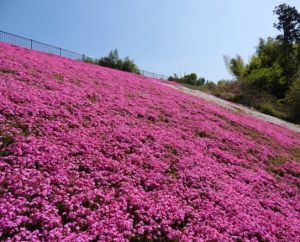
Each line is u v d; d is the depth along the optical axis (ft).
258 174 46.32
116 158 35.04
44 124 36.14
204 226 27.27
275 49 212.64
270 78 174.29
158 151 40.78
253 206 34.68
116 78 84.99
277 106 150.92
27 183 24.70
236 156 52.06
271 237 29.27
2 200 21.91
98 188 28.30
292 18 224.33
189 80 233.76
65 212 23.22
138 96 69.62
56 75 61.21
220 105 110.22
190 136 52.70
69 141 34.27
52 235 20.08
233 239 27.12
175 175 36.06
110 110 51.11
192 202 31.04
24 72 54.29
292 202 40.81
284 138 81.51
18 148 29.35
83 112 45.03
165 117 59.21
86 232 21.80
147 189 31.50
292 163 58.80
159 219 26.58
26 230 20.13
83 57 137.28
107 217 24.09
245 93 154.10
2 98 38.63
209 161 43.96
